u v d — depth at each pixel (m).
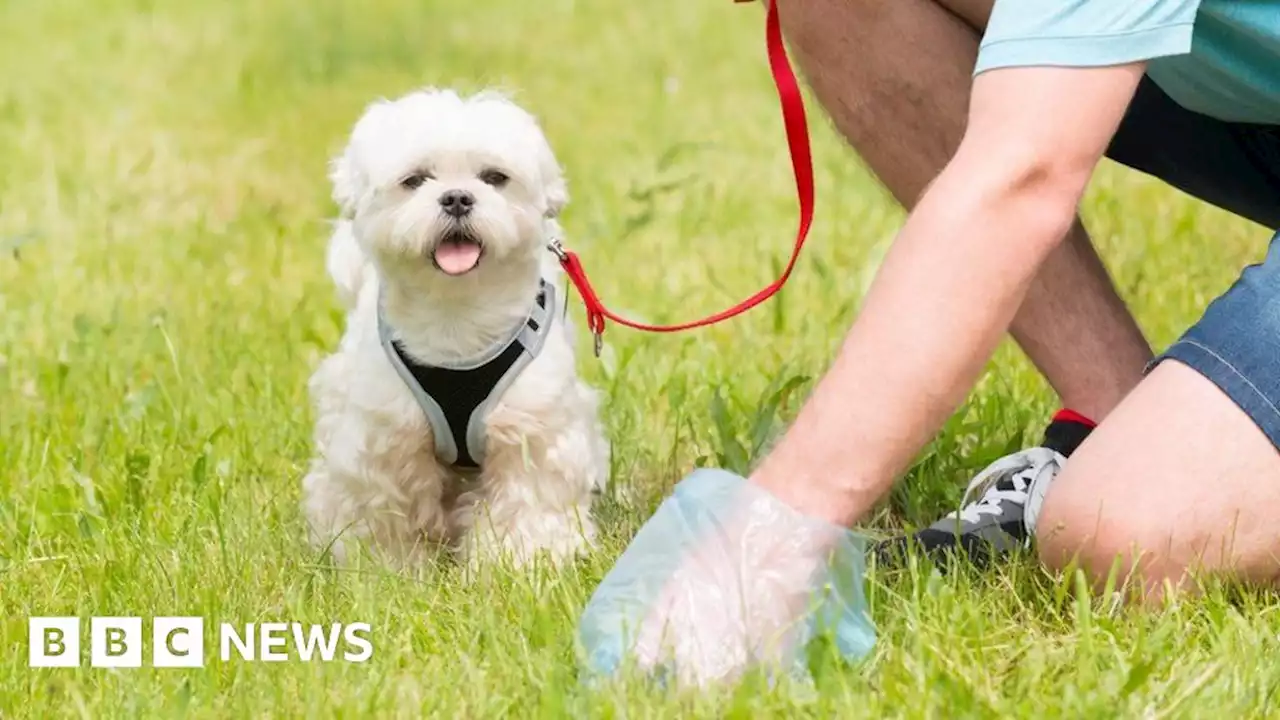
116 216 8.01
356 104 10.56
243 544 4.00
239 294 6.66
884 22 4.13
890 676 3.01
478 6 13.91
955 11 4.18
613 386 5.13
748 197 8.00
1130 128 4.14
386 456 4.10
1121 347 4.16
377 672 3.25
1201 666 3.11
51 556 4.06
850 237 7.11
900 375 3.02
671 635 3.06
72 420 5.15
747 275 6.71
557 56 11.90
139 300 6.54
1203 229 6.89
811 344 5.72
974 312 3.01
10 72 11.62
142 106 10.56
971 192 3.02
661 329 3.98
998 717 2.92
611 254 7.08
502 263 3.97
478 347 4.00
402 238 3.88
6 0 14.35
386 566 3.88
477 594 3.69
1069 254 4.14
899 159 4.25
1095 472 3.42
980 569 3.69
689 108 10.18
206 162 9.16
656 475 4.66
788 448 3.12
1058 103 3.04
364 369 4.07
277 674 3.25
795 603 3.08
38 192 8.38
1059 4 3.07
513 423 4.03
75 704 3.14
